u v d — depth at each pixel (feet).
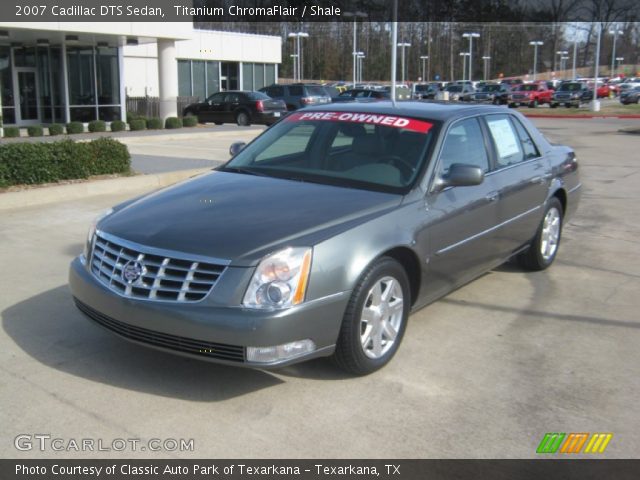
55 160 34.37
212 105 96.84
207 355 12.21
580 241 26.43
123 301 12.71
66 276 20.36
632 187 39.58
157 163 46.16
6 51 83.71
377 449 11.27
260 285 12.03
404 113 17.48
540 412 12.64
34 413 12.14
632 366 14.79
